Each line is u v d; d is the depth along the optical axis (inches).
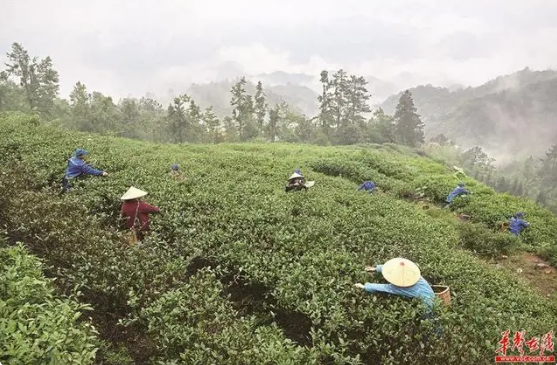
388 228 455.5
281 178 743.1
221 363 197.5
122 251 285.3
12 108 2603.3
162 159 741.9
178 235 347.9
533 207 794.2
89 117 2628.0
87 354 174.1
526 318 300.4
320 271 295.1
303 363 211.6
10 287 204.5
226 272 301.4
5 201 344.8
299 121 3577.8
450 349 220.1
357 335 245.4
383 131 4057.6
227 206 420.5
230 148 1384.1
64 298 242.4
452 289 315.3
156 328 216.8
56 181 482.6
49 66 2923.2
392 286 266.1
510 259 549.3
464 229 592.4
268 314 281.1
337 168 1005.2
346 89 3949.3
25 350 159.5
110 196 421.1
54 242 290.8
